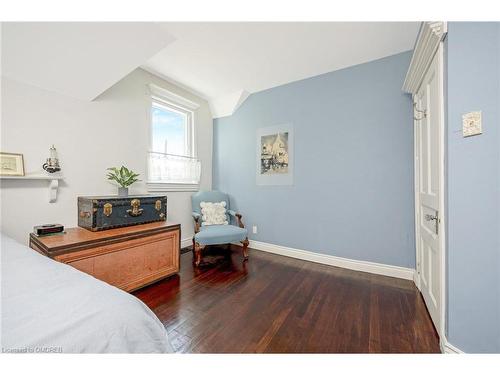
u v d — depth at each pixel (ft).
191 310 5.31
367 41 6.52
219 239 8.24
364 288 6.47
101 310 1.96
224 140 11.48
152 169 8.93
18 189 5.57
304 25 5.85
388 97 7.30
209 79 9.16
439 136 4.19
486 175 3.36
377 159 7.51
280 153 9.62
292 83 9.27
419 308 5.41
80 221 6.47
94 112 7.04
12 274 2.59
